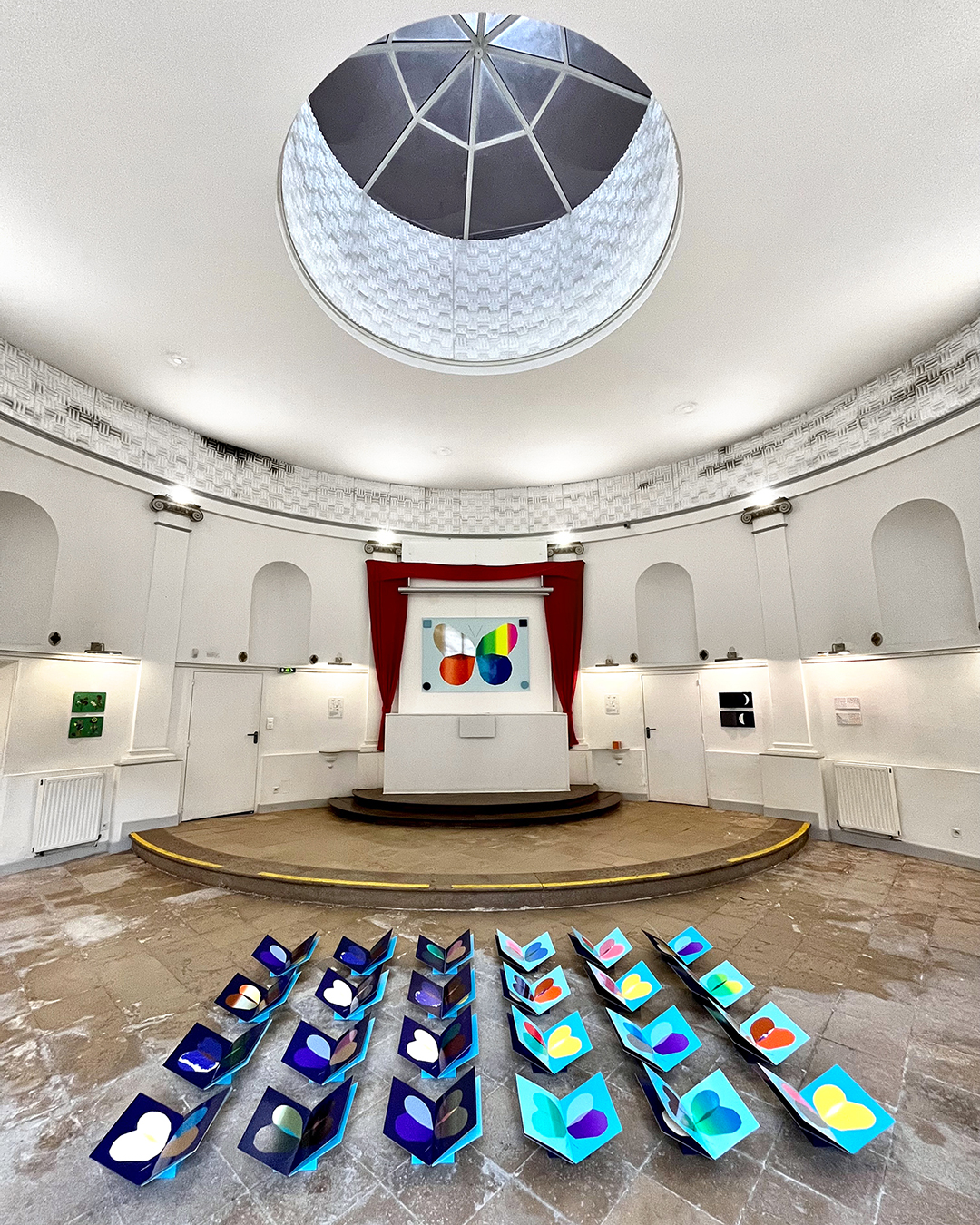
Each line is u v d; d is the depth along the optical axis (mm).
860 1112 1831
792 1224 1546
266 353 5066
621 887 4047
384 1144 1869
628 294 4699
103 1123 1932
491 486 8438
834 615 5969
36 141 3150
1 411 4746
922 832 5102
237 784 6703
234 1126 1940
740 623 6863
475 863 4551
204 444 6660
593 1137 1738
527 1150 1849
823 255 4043
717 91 3012
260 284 4227
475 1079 1919
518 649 7938
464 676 7824
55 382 5199
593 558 8125
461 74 4273
